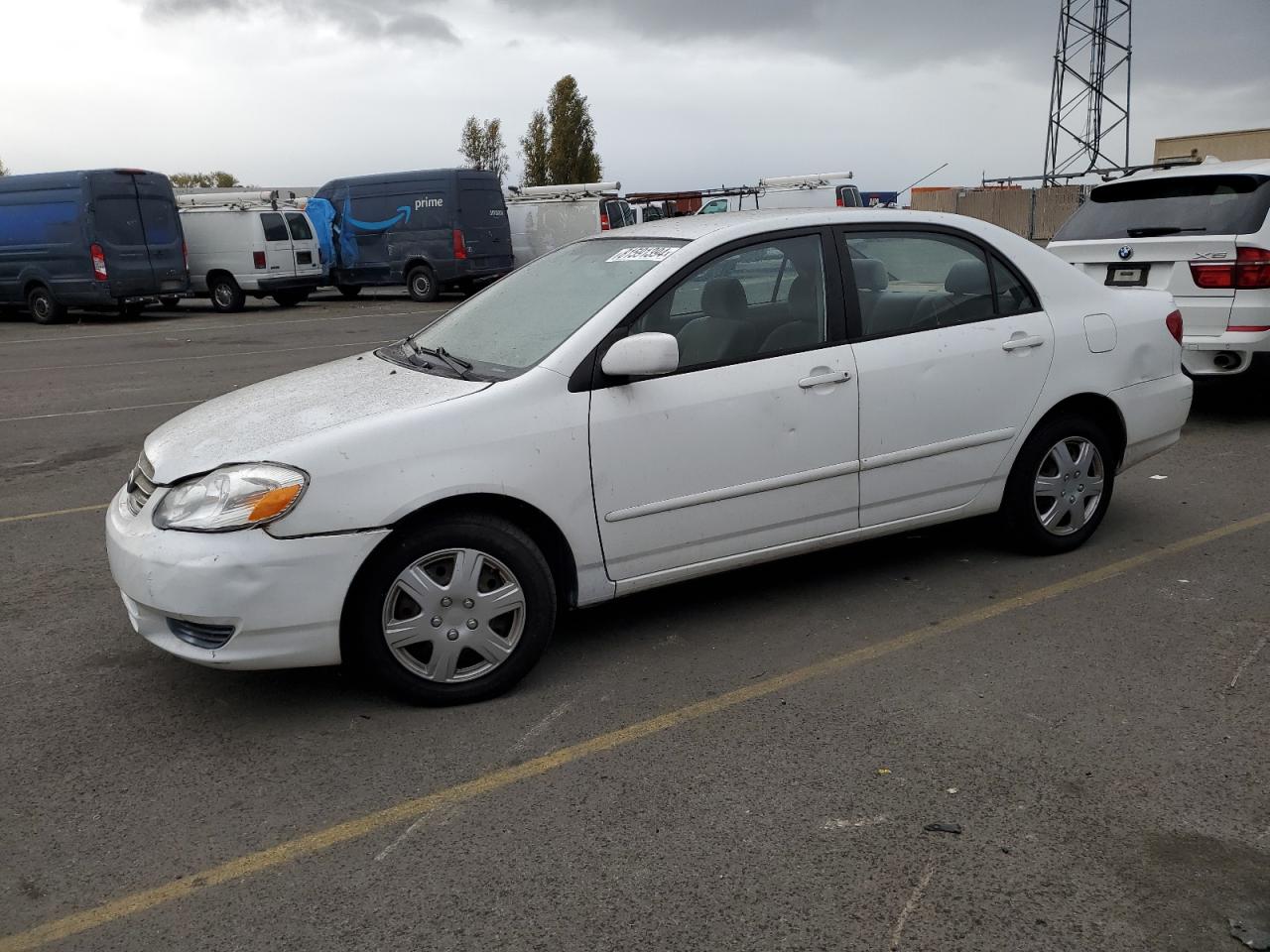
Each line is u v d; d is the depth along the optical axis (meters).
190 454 3.63
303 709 3.78
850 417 4.30
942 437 4.55
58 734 3.63
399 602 3.65
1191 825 2.92
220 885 2.79
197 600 3.38
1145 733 3.42
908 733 3.47
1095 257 7.84
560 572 3.96
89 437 8.81
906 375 4.41
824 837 2.91
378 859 2.87
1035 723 3.51
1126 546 5.21
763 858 2.82
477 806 3.12
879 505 4.48
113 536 3.67
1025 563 5.02
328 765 3.38
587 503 3.83
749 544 4.22
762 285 4.22
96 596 4.98
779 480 4.20
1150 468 6.68
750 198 27.11
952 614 4.45
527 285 4.59
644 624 4.46
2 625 4.64
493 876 2.78
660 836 2.94
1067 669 3.90
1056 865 2.76
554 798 3.15
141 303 21.70
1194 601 4.51
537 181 58.84
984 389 4.62
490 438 3.64
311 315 20.95
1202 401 8.85
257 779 3.30
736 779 3.22
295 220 23.30
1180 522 5.57
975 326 4.62
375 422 3.56
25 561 5.52
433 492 3.54
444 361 4.16
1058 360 4.80
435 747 3.48
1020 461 4.87
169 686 3.99
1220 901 2.61
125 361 14.09
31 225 19.91
